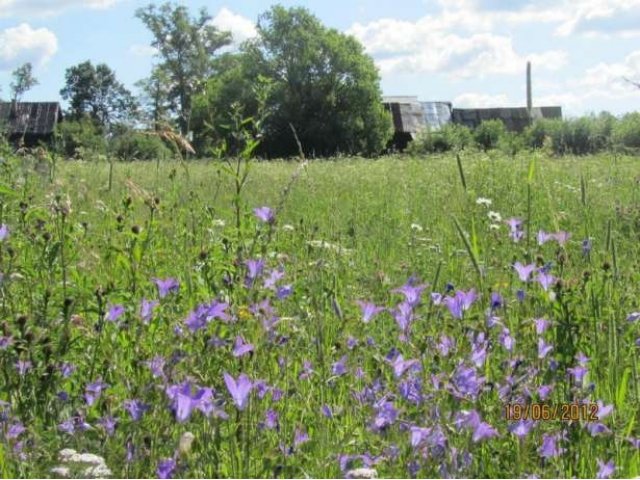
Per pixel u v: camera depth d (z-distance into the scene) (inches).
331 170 695.1
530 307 154.4
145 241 172.9
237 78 2434.8
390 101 3147.1
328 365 143.8
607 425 127.6
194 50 2824.8
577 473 117.8
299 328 158.6
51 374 129.6
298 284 180.9
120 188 366.0
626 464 118.5
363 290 207.6
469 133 1775.3
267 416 119.1
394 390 127.3
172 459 104.8
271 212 171.0
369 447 118.0
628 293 176.9
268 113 199.3
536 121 1517.0
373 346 151.4
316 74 2466.8
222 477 108.3
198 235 208.4
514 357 133.0
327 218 350.0
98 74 3666.3
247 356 128.5
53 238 177.0
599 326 154.3
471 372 118.1
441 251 258.7
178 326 136.4
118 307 142.4
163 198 279.9
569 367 138.9
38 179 263.4
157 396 116.3
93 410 126.0
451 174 525.7
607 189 438.6
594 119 1403.8
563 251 174.6
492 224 294.5
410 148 1514.5
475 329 135.2
